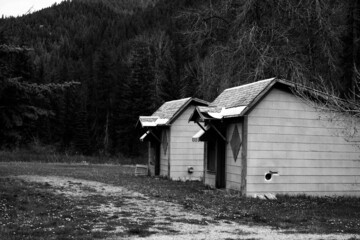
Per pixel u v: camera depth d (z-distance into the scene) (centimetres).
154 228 1216
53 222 1256
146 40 8969
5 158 5069
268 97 1972
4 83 2288
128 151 6894
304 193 1995
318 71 3027
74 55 13525
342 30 2947
